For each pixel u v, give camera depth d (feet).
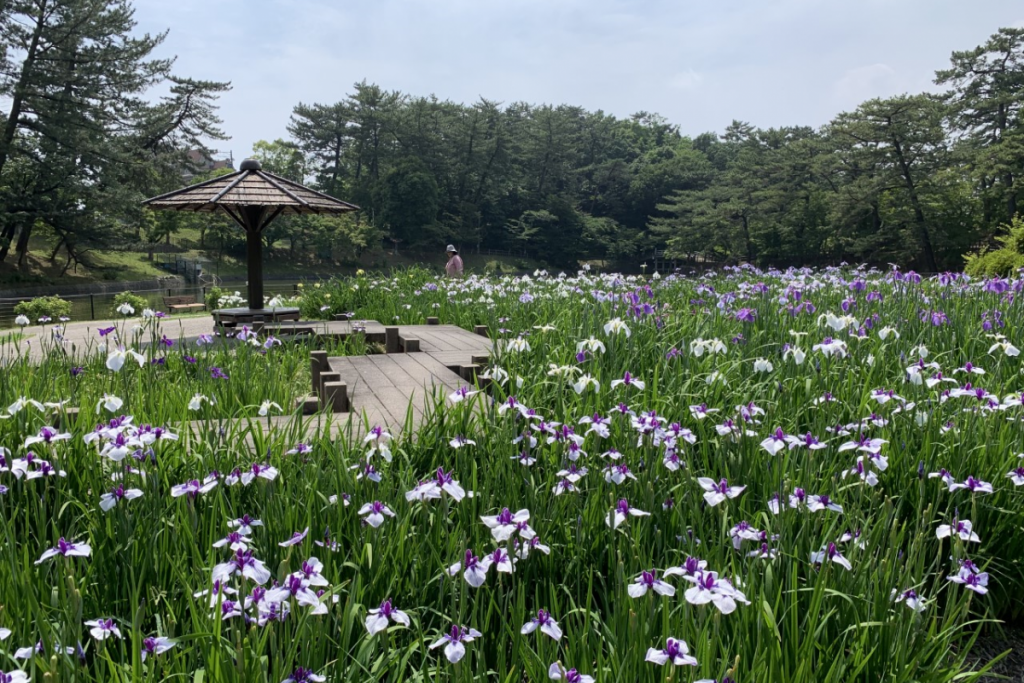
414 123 284.20
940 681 8.19
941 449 12.92
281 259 237.04
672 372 17.95
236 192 36.83
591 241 299.38
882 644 8.00
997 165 158.30
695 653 7.42
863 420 13.79
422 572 9.57
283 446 13.44
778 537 9.38
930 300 27.20
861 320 23.66
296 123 280.31
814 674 7.48
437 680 7.13
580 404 15.24
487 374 17.80
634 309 23.79
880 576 8.80
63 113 136.98
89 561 9.93
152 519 10.12
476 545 9.84
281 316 38.22
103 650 7.37
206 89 186.39
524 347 18.44
